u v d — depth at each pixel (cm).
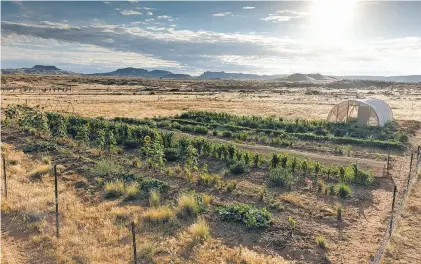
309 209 1495
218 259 1112
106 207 1502
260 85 14812
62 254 1136
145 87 11606
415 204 1545
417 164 2153
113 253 1140
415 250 1181
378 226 1352
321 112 4950
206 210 1469
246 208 1440
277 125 3512
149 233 1276
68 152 2338
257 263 1080
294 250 1180
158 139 2395
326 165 2131
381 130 3219
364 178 1817
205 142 2347
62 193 1645
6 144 2539
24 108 4397
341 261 1116
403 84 16188
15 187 1691
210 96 8019
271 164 2022
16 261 1092
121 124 2923
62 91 8675
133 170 2002
